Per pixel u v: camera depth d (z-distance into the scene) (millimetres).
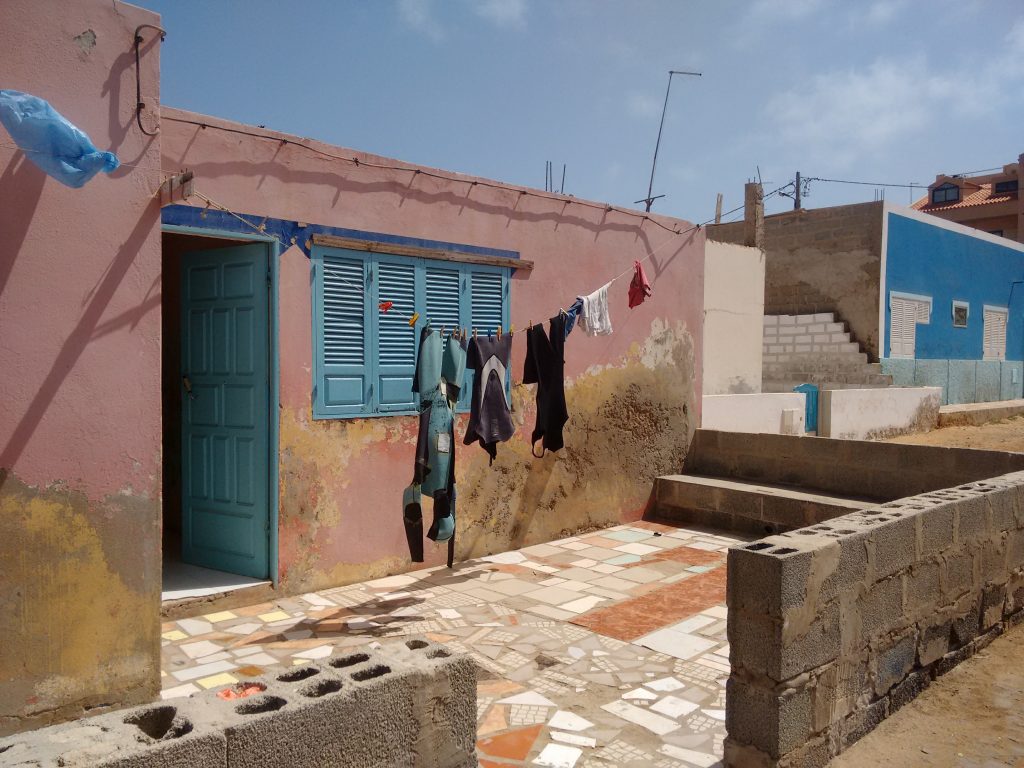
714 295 13367
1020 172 32281
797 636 3406
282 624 5473
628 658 4938
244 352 6094
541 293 7941
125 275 4035
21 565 3703
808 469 8758
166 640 5145
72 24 3838
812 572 3480
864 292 17281
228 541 6281
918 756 3762
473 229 7266
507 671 4723
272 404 5930
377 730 2469
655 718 4121
